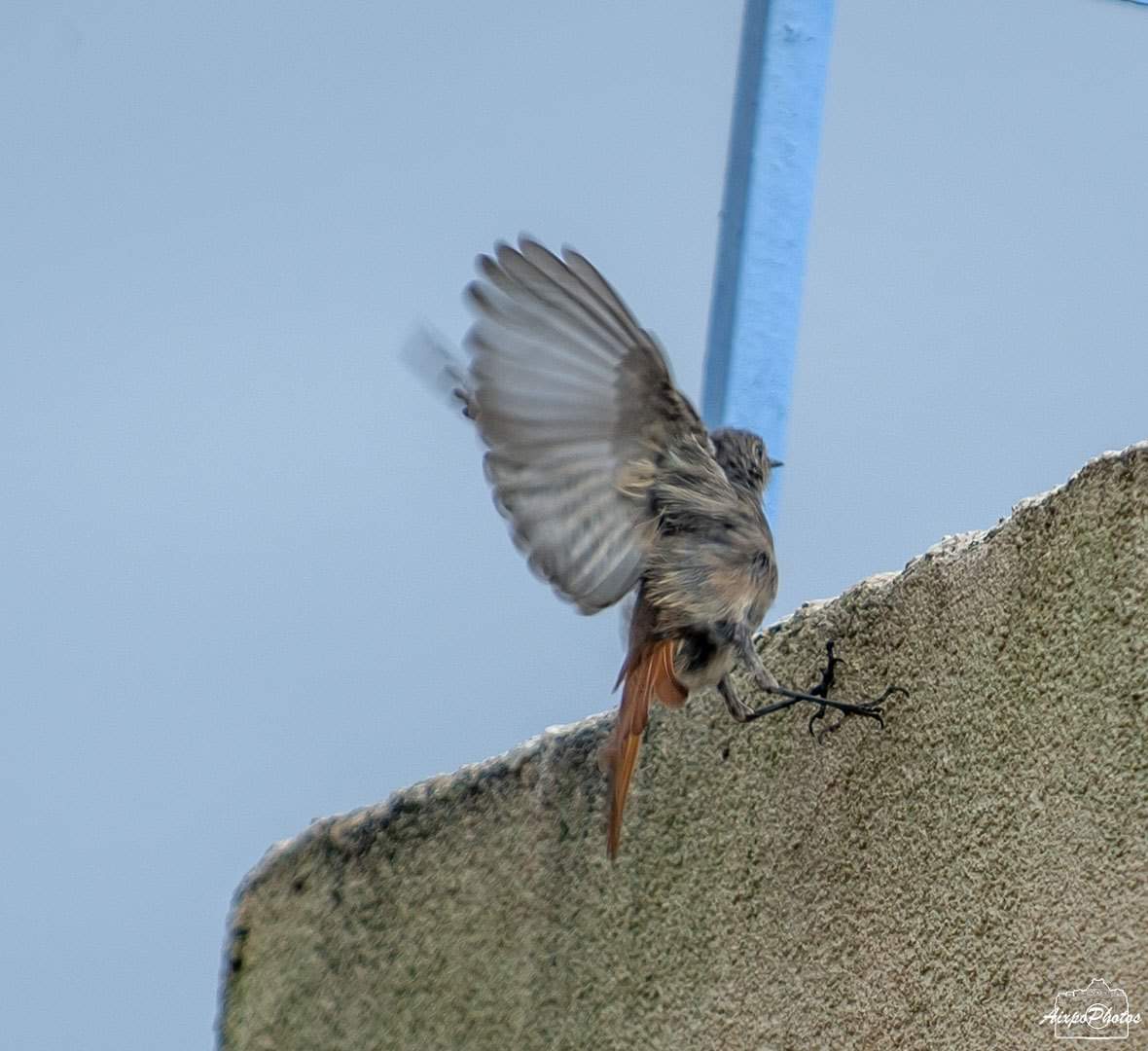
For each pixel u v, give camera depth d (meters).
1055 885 8.07
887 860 8.99
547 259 8.14
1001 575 8.65
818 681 9.65
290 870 12.58
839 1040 9.05
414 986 11.66
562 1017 10.73
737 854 9.88
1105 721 7.98
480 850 11.52
